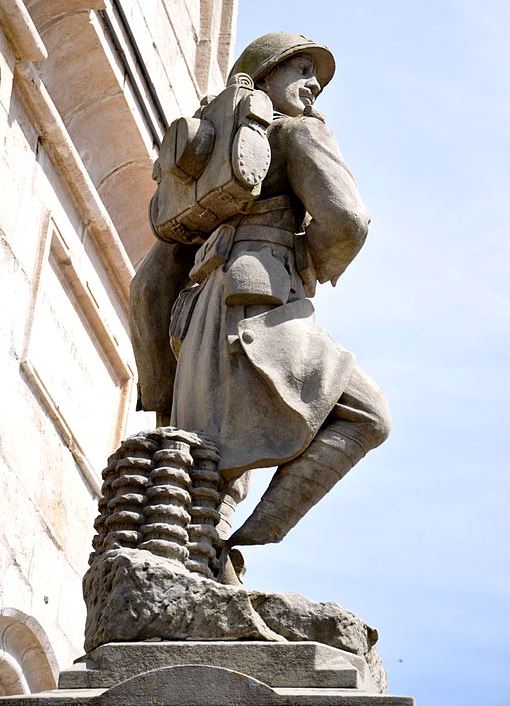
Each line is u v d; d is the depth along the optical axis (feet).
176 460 15.35
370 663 14.53
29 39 27.02
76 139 29.68
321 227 16.66
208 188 16.89
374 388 16.39
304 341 16.19
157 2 33.24
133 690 13.21
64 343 28.55
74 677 13.84
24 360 26.30
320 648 13.74
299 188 16.92
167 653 13.83
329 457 15.92
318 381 15.92
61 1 27.86
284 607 14.26
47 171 28.50
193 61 36.01
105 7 28.55
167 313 18.49
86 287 29.45
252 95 16.98
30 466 26.25
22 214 27.07
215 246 16.97
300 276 16.99
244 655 13.70
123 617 14.15
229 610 14.08
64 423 27.89
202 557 15.06
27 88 27.50
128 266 31.24
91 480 29.07
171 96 33.45
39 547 26.25
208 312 16.75
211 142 17.07
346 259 16.90
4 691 25.45
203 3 37.45
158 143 31.76
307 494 15.88
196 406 16.37
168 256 18.54
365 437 16.15
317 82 18.53
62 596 26.99
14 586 25.02
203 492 15.38
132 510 15.11
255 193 16.81
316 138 17.01
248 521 15.81
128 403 31.30
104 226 30.30
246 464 15.66
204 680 13.19
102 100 29.66
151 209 17.97
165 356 18.45
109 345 30.71
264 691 13.10
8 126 26.91
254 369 16.02
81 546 28.22
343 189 16.69
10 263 26.37
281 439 15.83
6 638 25.16
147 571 14.26
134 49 30.73
